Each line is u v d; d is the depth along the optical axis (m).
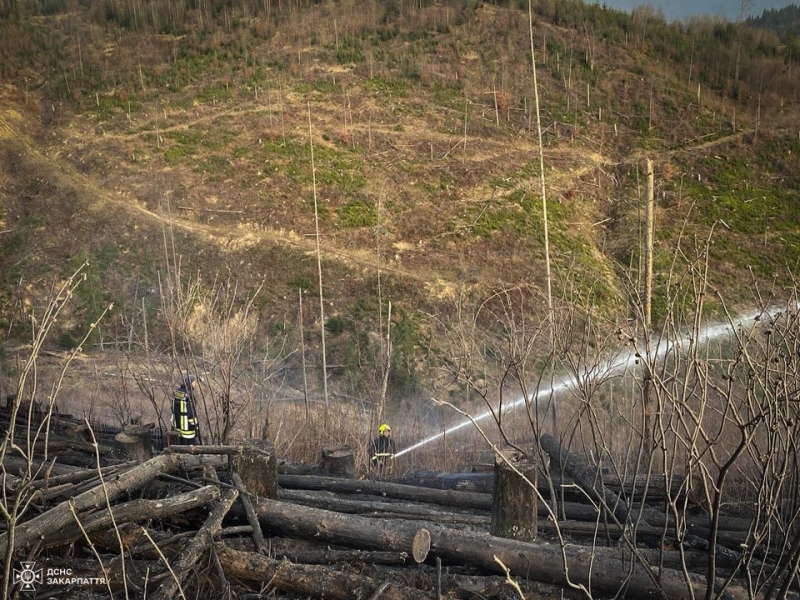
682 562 3.56
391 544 4.81
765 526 3.61
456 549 4.77
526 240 43.03
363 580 4.41
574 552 4.59
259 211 44.00
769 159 55.31
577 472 6.66
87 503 4.55
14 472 6.38
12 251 40.12
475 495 6.66
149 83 63.12
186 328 10.28
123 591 4.38
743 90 65.31
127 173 47.97
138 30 73.31
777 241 45.09
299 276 38.06
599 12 75.69
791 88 65.69
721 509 6.38
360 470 9.48
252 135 53.19
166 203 44.31
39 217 42.62
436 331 31.38
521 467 4.97
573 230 45.91
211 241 40.09
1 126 53.12
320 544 5.11
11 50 66.81
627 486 6.57
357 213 44.34
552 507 5.00
